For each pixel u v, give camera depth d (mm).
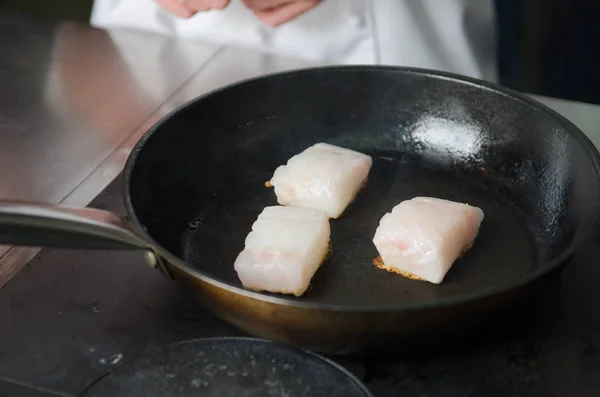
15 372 572
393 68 699
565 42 955
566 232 620
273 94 701
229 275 621
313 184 659
